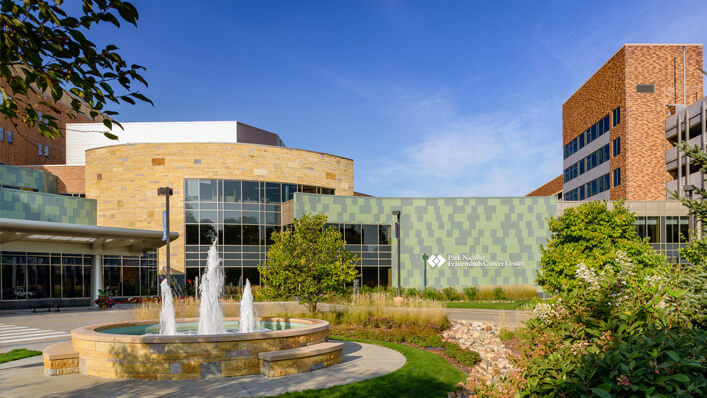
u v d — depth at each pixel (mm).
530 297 35000
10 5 3904
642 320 5230
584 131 57062
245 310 17578
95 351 11055
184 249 38750
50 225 26812
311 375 10977
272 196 41094
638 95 46344
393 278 39594
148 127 53281
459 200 40156
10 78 4305
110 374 10836
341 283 22969
